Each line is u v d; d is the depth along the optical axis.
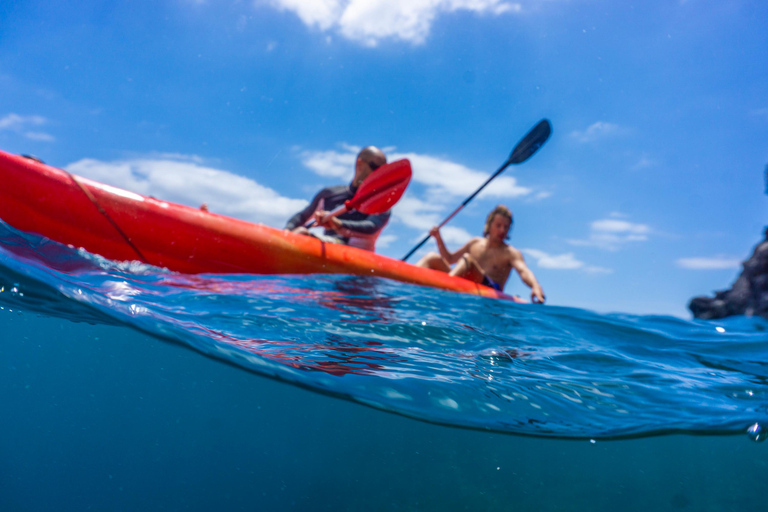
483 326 3.03
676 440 2.34
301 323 2.60
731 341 3.28
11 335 2.56
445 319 3.04
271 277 3.57
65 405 2.94
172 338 2.19
